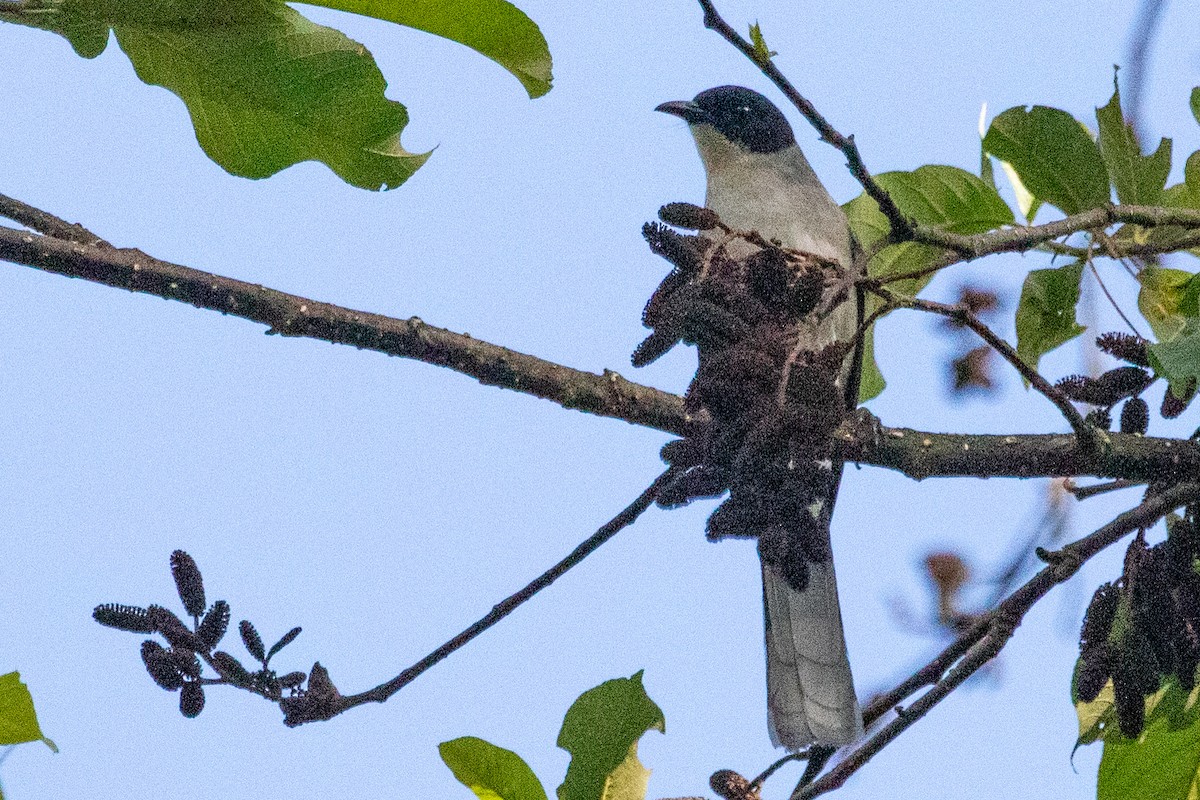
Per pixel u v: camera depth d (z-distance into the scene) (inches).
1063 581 271.7
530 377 283.7
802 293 229.6
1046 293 321.7
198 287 265.6
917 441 297.9
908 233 252.7
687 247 230.4
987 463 296.5
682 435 288.4
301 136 274.7
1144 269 320.5
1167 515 268.4
